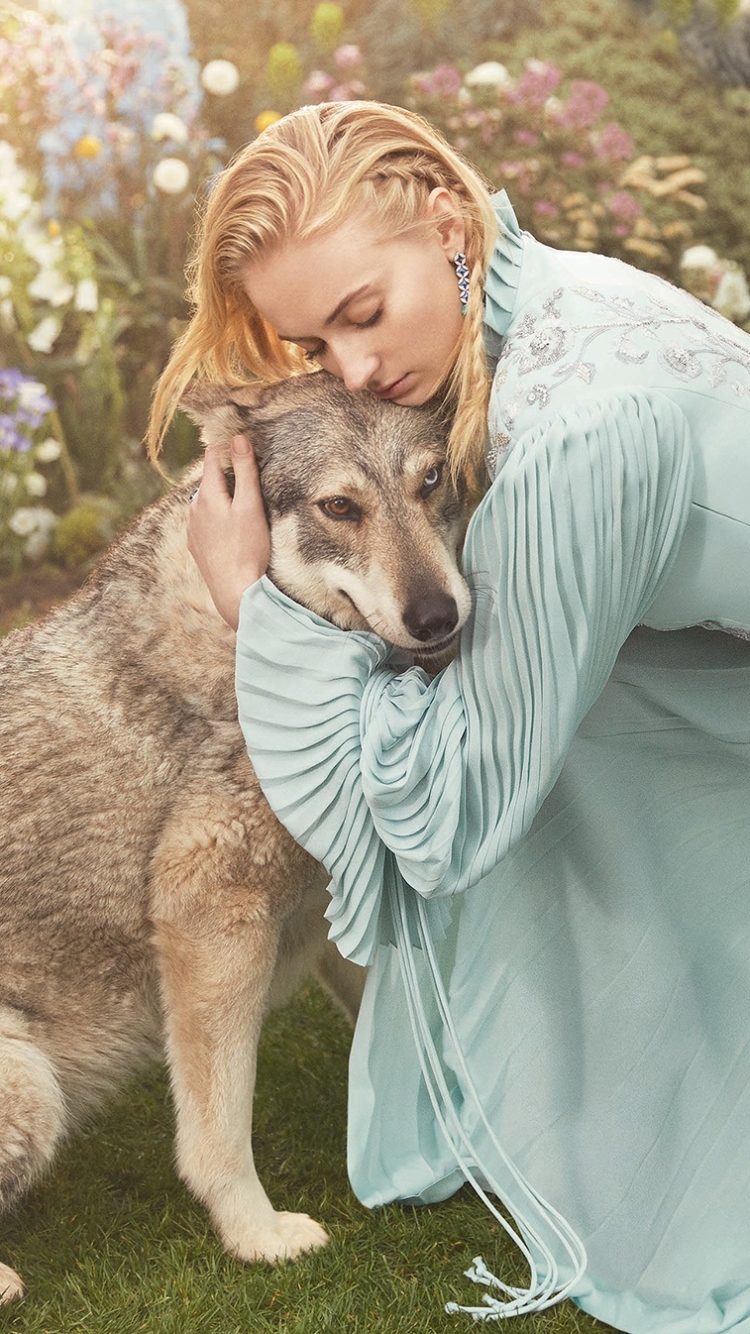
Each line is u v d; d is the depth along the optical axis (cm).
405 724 218
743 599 209
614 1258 243
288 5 774
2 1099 264
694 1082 241
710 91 757
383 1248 263
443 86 667
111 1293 256
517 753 211
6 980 274
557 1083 250
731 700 237
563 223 646
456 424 229
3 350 616
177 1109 273
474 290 218
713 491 203
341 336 222
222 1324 244
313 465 257
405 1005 267
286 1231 266
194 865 269
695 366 204
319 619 229
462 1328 237
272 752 227
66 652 284
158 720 272
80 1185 293
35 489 593
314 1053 335
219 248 225
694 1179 239
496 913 254
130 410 645
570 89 704
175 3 696
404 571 247
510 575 203
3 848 274
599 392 200
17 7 707
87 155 650
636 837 244
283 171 212
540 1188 251
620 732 243
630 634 238
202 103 726
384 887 237
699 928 243
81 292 607
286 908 278
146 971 284
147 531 282
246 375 290
